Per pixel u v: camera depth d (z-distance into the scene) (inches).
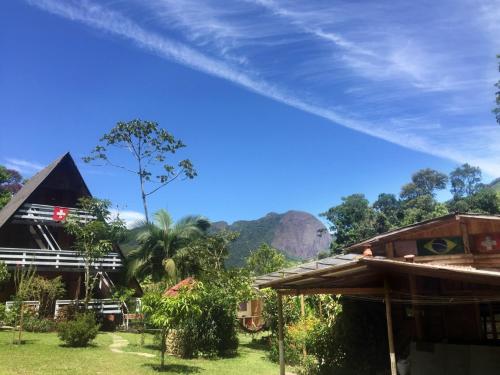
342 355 514.0
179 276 1143.6
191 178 1551.4
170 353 660.7
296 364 595.8
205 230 1321.4
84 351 622.2
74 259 1019.9
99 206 1006.4
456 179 3531.0
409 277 400.5
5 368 453.7
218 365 586.2
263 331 973.8
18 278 909.8
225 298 703.7
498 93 1766.7
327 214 2994.6
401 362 454.9
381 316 513.3
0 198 1465.3
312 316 668.7
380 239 565.3
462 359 383.6
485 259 518.6
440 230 546.6
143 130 1501.0
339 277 387.9
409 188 3617.1
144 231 1198.9
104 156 1485.0
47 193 1142.3
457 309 465.7
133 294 1101.7
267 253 1258.0
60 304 954.7
